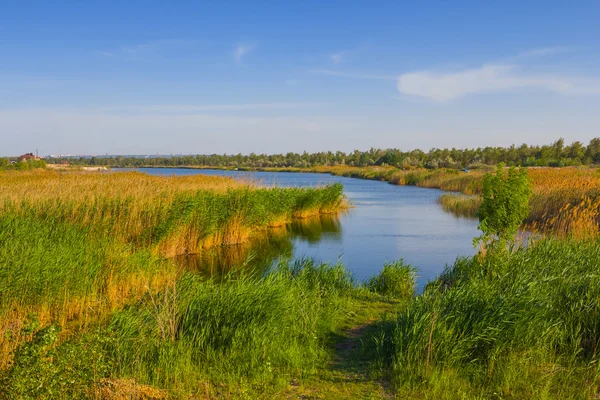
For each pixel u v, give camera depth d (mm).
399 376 5961
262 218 22766
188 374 6113
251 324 7109
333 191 31859
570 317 7297
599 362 6277
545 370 6137
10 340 5902
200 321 7227
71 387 5121
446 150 122250
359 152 146000
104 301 9938
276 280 9805
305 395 5738
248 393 5711
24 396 4633
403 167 93438
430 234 22500
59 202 14938
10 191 16438
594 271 9211
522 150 100062
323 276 11539
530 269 9695
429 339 6242
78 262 10234
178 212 17016
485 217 10914
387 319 8539
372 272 14781
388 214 30750
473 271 11305
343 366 6641
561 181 30469
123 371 5926
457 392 5672
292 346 6977
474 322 6832
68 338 7590
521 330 6660
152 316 7742
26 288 8781
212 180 26781
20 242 10641
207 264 15914
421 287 12531
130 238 15477
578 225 16531
